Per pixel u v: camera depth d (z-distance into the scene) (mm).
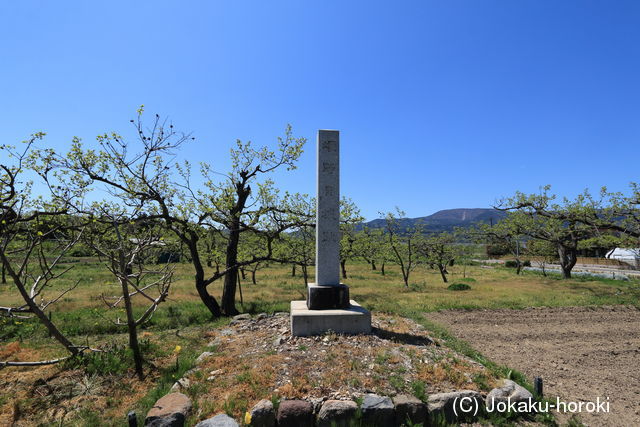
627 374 6379
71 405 4836
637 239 14953
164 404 4344
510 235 23203
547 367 6703
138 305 12297
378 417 4191
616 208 15086
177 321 9922
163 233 10414
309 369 5195
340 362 5426
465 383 4988
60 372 5855
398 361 5520
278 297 14898
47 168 7734
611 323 10180
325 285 7566
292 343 6406
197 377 5246
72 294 14875
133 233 7984
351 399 4457
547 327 9711
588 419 4734
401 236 22219
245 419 4047
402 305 12188
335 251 7691
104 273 22828
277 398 4453
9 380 5648
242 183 12008
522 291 16531
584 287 18016
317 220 7750
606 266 37719
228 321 9648
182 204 10508
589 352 7605
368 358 5617
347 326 6941
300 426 4113
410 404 4297
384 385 4793
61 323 9344
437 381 4988
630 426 4582
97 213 8297
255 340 6996
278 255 14914
